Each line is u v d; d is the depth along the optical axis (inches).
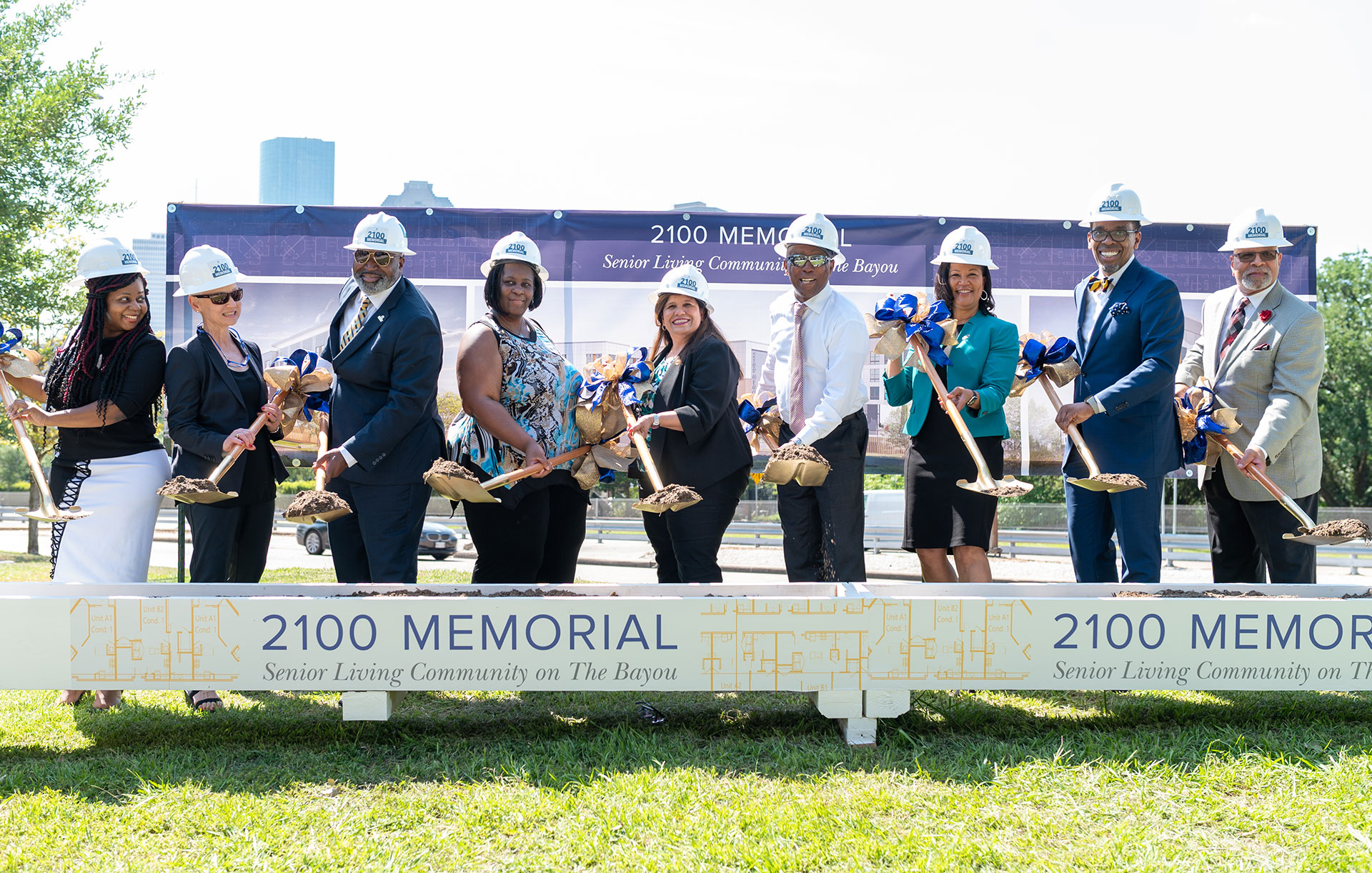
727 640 119.7
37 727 133.8
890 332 154.6
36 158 665.0
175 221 226.5
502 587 141.0
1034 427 242.7
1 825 98.4
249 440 147.3
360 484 146.4
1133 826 97.3
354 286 151.6
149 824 98.4
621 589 142.5
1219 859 90.4
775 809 100.3
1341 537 144.9
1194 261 235.5
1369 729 127.9
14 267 642.2
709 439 152.4
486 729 130.8
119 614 118.1
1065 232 235.9
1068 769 111.9
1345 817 97.9
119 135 686.5
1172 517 665.0
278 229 227.9
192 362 152.2
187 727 133.3
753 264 234.2
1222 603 121.7
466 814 100.3
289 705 146.0
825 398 159.5
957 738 125.5
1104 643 121.3
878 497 661.3
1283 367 161.9
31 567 424.2
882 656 120.6
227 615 118.6
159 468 156.9
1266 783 107.9
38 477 145.3
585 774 111.0
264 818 99.5
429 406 150.4
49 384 153.3
